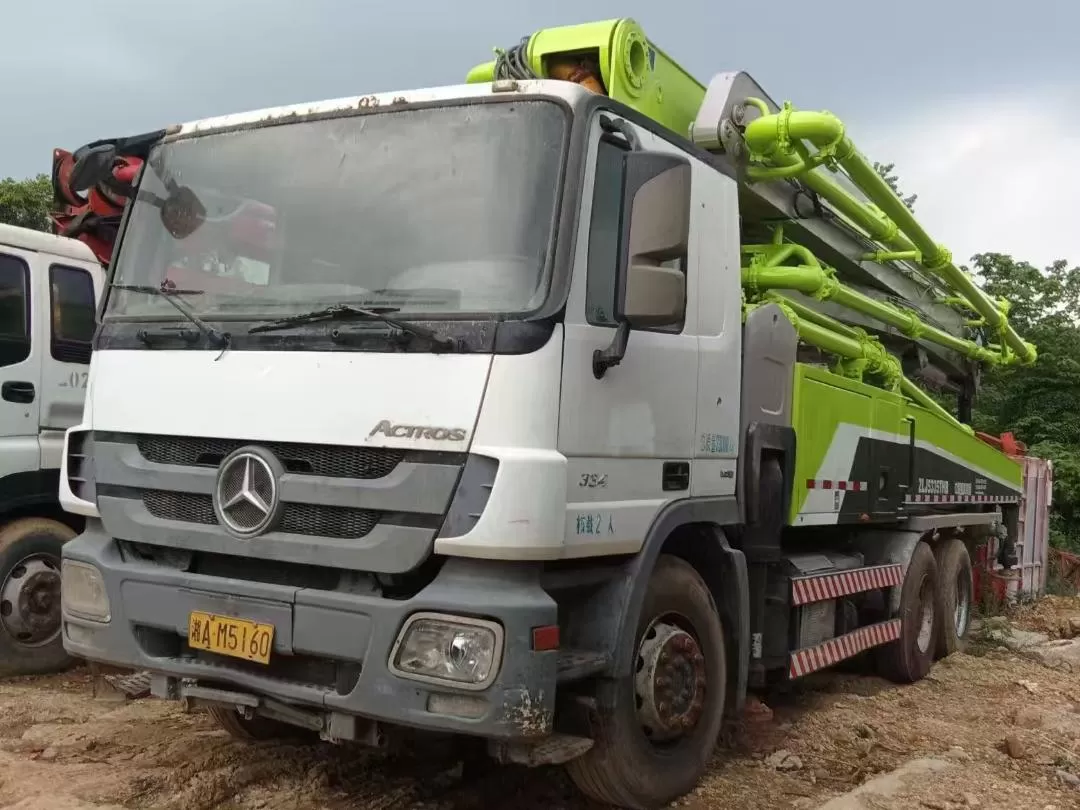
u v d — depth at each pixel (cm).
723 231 484
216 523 387
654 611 425
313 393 371
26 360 630
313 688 362
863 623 697
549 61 504
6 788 423
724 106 536
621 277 370
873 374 735
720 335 474
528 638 338
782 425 535
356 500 357
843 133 551
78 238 704
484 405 345
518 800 445
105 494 416
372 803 427
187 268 424
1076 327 1844
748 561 511
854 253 720
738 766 508
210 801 420
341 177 403
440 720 336
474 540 338
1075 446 1750
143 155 462
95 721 535
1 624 618
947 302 930
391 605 345
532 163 370
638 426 406
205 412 393
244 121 437
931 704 685
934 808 457
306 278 395
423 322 359
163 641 403
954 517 847
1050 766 542
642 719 418
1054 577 1395
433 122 392
